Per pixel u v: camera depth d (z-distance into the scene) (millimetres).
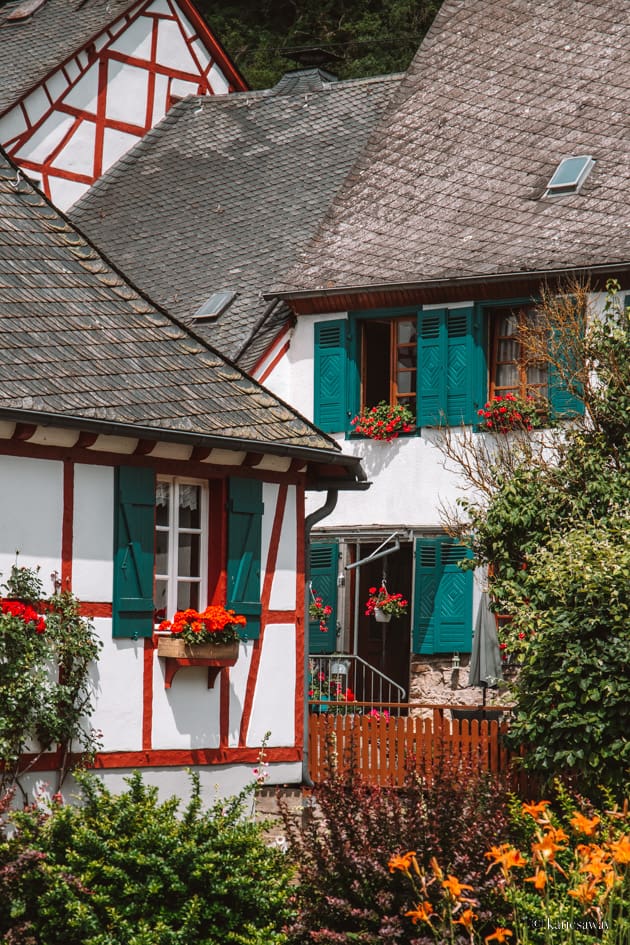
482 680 16328
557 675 13062
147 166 25109
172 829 9836
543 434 17266
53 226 13969
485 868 9547
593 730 12664
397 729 14438
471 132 20984
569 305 16938
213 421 12680
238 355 19906
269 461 13477
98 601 11953
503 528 15898
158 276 22422
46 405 11375
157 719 12352
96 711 11867
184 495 12922
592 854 8578
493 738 13984
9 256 13156
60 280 13344
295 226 22203
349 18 33219
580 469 15836
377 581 20141
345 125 24125
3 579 11242
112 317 13352
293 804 13625
